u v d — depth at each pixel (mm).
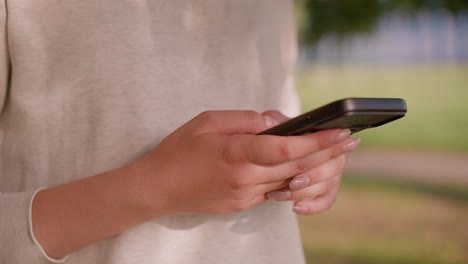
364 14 5977
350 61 19812
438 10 5762
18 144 807
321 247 4723
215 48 912
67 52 793
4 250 691
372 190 6848
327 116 571
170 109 837
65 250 708
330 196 833
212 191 631
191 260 824
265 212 906
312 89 17547
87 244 708
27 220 688
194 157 625
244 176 606
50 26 785
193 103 868
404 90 16500
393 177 7598
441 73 18359
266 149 577
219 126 658
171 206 667
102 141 789
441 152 9508
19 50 767
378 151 9844
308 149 589
